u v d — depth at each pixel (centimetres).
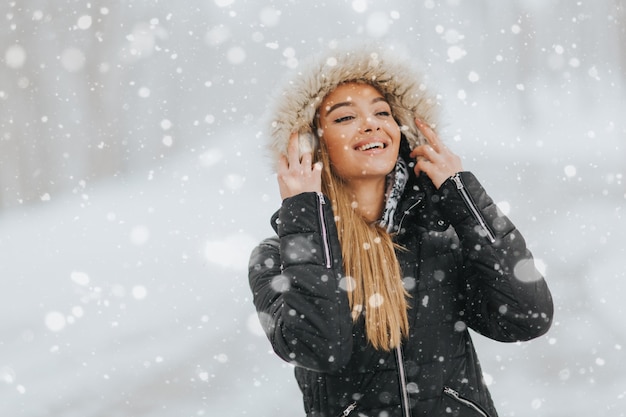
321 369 311
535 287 325
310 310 310
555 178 1684
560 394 636
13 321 1011
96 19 2997
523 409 611
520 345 754
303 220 321
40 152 2675
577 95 2972
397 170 342
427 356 321
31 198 2441
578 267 994
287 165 342
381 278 321
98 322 965
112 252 1384
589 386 648
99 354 837
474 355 334
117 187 2233
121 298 1070
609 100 2892
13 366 819
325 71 340
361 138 338
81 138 2775
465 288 336
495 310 327
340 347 310
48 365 812
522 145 2255
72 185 2530
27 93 2798
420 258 330
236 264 1186
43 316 1025
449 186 330
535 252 1091
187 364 779
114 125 2909
